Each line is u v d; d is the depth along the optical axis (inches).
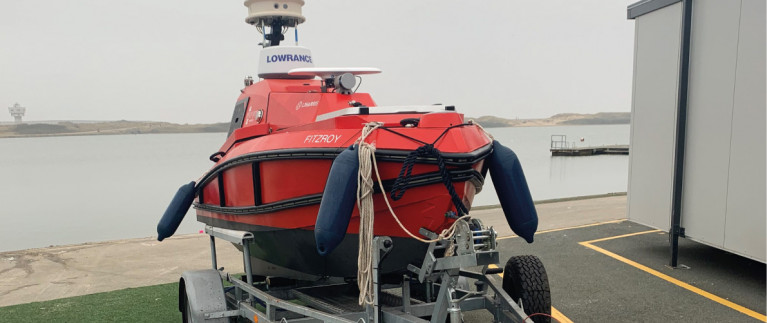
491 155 157.3
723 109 227.3
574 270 255.9
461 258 133.1
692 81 242.7
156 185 1277.1
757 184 213.5
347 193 132.6
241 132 195.2
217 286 173.0
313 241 162.7
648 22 270.1
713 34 230.7
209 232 201.2
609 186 987.9
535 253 291.6
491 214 423.5
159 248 334.0
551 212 422.9
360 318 139.7
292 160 156.8
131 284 254.2
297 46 226.4
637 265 260.4
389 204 139.2
